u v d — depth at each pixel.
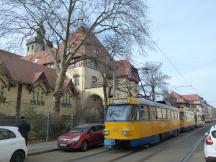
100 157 16.27
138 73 48.97
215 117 179.50
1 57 44.06
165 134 26.36
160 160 14.77
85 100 54.00
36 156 16.98
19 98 42.97
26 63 48.50
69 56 30.73
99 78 61.62
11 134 12.87
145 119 20.86
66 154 17.86
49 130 24.53
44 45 31.34
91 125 21.12
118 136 18.75
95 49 30.66
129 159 15.27
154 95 52.56
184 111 40.34
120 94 56.75
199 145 21.88
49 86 47.97
